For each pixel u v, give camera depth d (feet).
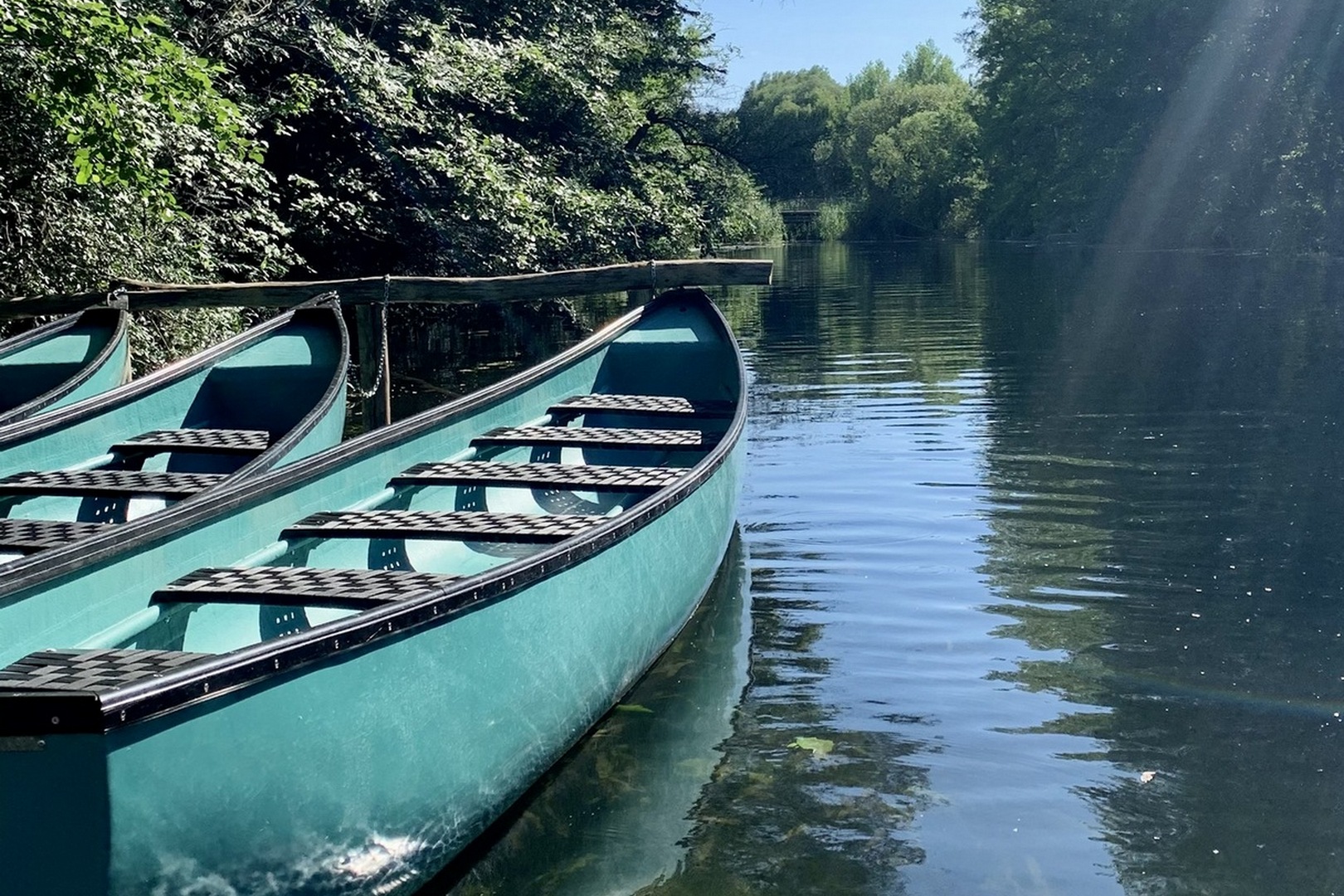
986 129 169.27
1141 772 14.38
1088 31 134.10
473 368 52.85
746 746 15.35
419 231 55.67
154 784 9.39
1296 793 13.82
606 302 86.28
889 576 21.84
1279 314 61.57
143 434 23.12
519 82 65.36
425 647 11.57
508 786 13.33
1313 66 113.60
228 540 14.94
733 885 12.34
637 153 78.54
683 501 17.76
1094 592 20.59
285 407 25.48
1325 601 19.86
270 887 10.54
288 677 10.21
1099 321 63.00
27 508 19.40
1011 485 28.09
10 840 9.33
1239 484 27.50
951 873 12.41
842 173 273.54
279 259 45.16
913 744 15.24
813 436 34.81
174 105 32.22
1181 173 126.82
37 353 28.81
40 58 29.91
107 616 12.96
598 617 14.85
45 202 34.35
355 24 54.85
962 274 112.16
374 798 11.22
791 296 92.84
